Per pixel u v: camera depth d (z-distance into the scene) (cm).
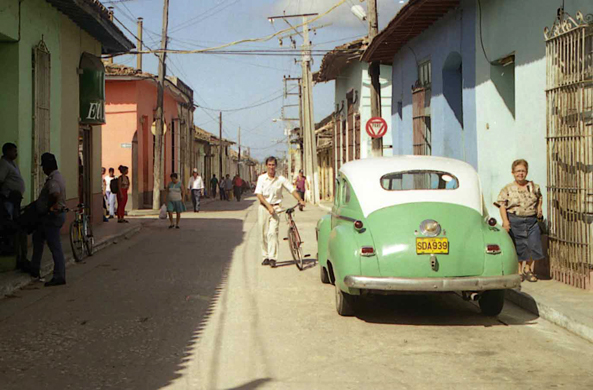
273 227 1046
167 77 3531
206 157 5347
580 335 593
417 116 1504
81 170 1638
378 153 1692
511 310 707
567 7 786
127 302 755
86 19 1450
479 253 621
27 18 1176
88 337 590
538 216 798
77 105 1520
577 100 743
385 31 1452
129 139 2644
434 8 1245
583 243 746
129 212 2473
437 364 507
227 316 682
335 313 698
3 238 909
